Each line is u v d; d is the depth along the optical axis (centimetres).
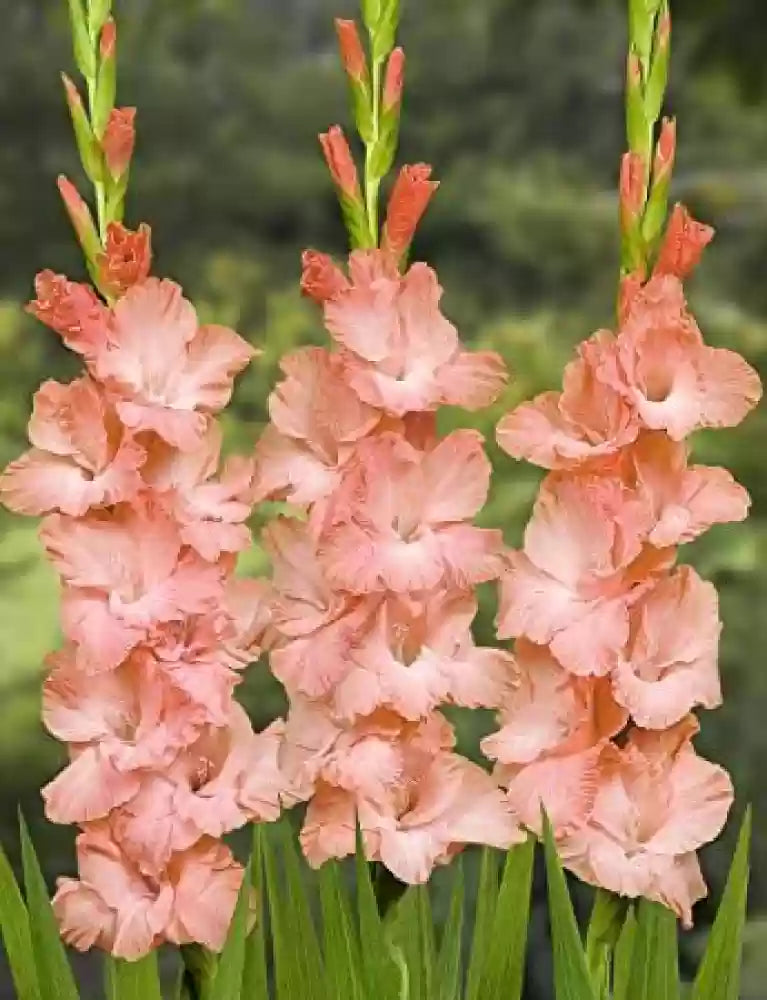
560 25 563
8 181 547
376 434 252
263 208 555
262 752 254
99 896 253
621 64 562
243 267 543
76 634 250
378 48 254
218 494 253
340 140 253
